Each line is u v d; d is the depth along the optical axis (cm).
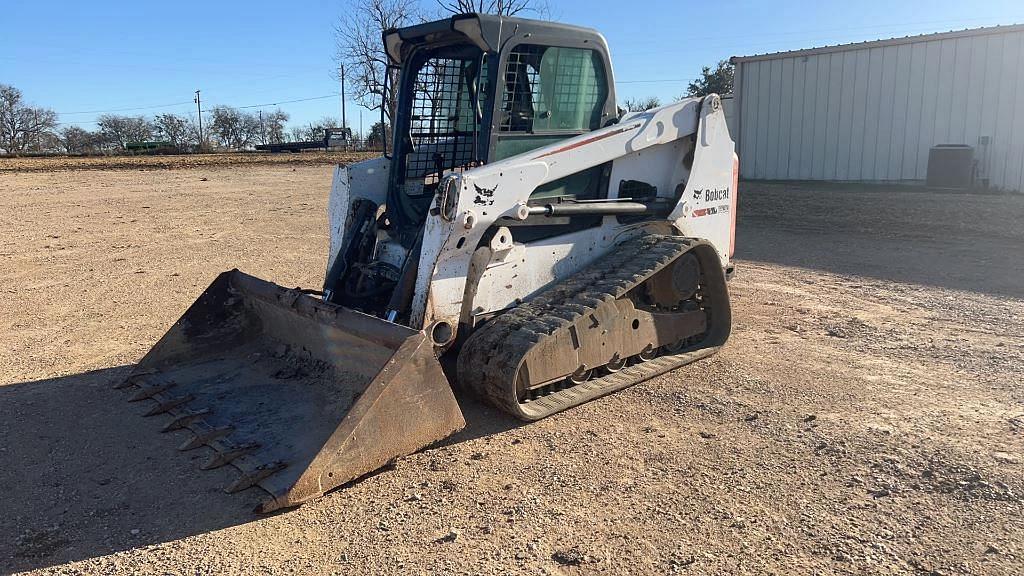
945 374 526
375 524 346
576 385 495
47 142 7994
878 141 1650
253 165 3403
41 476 397
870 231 1189
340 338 452
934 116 1547
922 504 351
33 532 345
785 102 1827
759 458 403
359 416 369
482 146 488
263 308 522
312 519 352
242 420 437
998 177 1463
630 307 516
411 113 555
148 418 465
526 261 502
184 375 509
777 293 794
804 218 1345
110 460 413
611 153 527
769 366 554
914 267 909
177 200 1855
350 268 550
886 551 313
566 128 530
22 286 882
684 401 488
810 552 314
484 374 446
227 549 328
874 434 427
